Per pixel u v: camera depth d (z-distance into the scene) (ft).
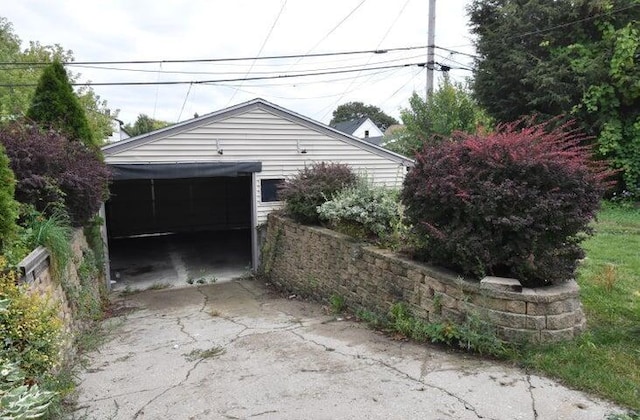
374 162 35.35
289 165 32.86
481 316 11.37
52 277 12.68
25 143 16.37
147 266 36.52
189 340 15.25
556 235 11.79
